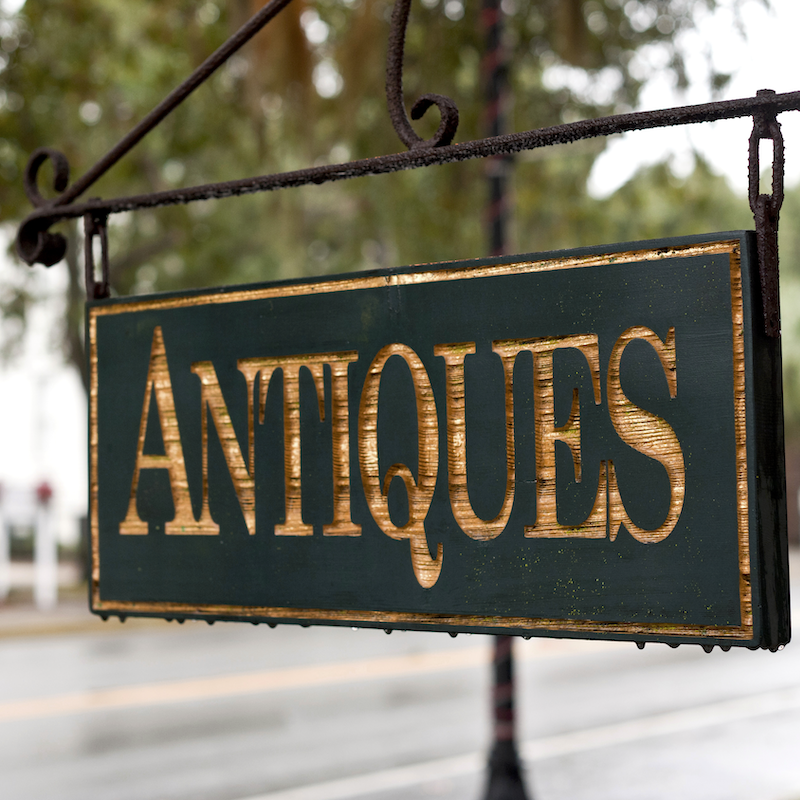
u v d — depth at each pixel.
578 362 1.69
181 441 2.04
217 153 16.73
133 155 16.48
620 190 11.47
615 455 1.65
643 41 8.71
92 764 10.91
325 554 1.89
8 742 11.94
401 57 1.93
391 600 1.82
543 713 13.86
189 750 11.52
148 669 17.22
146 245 21.92
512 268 1.75
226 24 10.57
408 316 1.83
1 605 25.86
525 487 1.72
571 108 9.91
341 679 16.25
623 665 18.11
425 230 12.26
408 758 11.15
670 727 12.91
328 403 1.90
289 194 12.23
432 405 1.81
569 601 1.67
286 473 1.93
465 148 1.83
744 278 1.58
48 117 11.71
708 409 1.60
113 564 2.10
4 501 25.62
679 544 1.60
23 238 2.29
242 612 1.96
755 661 18.59
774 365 1.63
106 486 2.12
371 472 1.85
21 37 10.71
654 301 1.64
